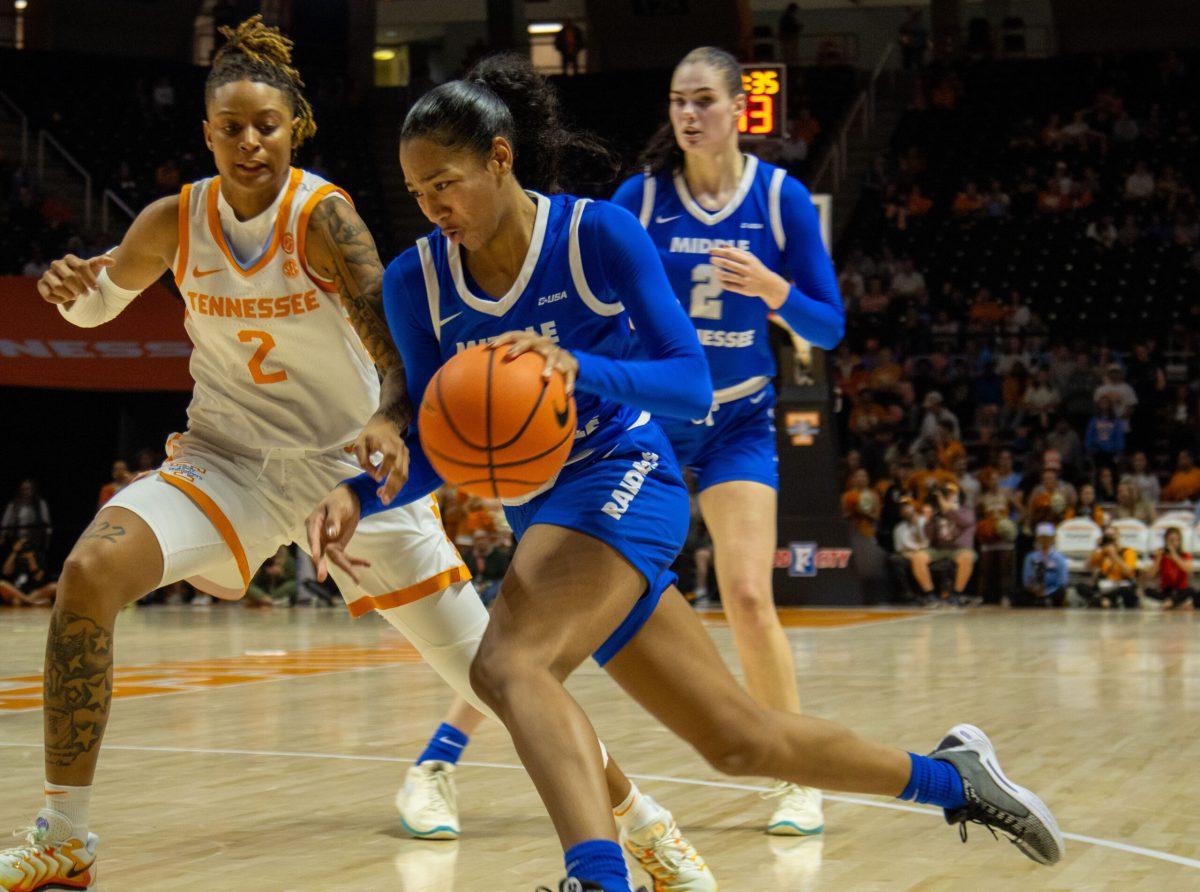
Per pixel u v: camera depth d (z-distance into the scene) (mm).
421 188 2361
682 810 3773
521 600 2344
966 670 7789
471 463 2262
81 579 2787
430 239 2572
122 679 7484
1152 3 23328
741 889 2900
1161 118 20688
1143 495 13984
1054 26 23953
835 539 13680
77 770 2812
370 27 24359
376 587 3133
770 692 3613
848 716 5777
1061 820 3602
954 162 20734
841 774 2625
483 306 2498
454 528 13641
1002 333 17047
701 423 3756
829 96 22328
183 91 21797
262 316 3045
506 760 4621
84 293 2984
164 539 2914
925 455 14703
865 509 14234
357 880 2975
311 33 23250
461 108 2336
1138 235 18891
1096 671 7730
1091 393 16234
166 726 5547
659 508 2484
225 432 3166
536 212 2480
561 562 2365
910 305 18344
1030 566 13672
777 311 3541
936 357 17125
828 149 21344
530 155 2754
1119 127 20547
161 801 3906
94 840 2850
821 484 13695
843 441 16625
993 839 3400
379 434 2428
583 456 2514
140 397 16656
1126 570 13492
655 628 2447
